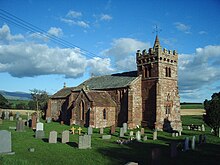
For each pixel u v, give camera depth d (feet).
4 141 70.33
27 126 145.18
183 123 229.86
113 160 70.08
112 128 138.51
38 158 68.08
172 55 185.26
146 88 181.57
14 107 339.57
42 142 93.66
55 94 249.55
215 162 71.15
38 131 102.78
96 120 174.09
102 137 114.83
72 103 200.64
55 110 239.09
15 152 73.72
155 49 178.09
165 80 178.70
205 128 190.29
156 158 64.08
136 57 191.93
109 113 182.60
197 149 93.09
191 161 72.13
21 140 95.50
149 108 177.68
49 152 76.79
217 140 121.49
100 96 185.98
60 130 143.74
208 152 87.40
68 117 204.95
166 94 178.29
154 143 106.32
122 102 183.62
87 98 177.88
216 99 142.51
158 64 175.11
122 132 124.36
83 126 177.37
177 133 139.13
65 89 251.80
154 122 171.42
